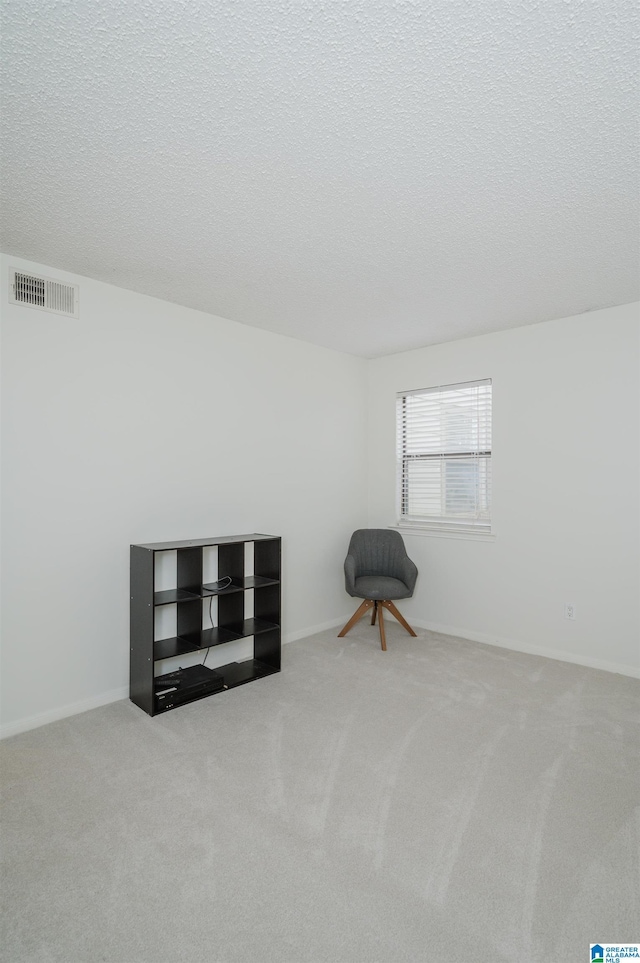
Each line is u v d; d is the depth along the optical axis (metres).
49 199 1.97
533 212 2.06
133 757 2.20
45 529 2.56
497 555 3.74
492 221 2.13
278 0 1.13
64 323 2.63
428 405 4.18
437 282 2.79
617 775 2.06
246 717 2.58
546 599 3.49
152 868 1.57
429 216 2.09
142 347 2.95
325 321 3.46
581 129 1.56
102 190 1.91
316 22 1.20
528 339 3.57
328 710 2.65
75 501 2.67
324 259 2.49
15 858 1.61
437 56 1.29
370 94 1.41
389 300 3.07
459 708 2.67
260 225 2.17
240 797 1.92
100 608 2.76
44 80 1.37
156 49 1.27
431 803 1.89
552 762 2.16
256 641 3.39
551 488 3.47
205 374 3.27
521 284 2.82
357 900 1.46
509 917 1.40
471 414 3.91
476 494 3.89
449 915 1.41
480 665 3.30
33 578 2.52
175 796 1.93
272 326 3.57
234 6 1.15
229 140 1.62
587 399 3.31
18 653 2.47
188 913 1.41
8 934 1.34
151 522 2.99
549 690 2.90
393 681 3.04
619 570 3.19
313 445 4.03
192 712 2.64
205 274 2.68
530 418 3.56
